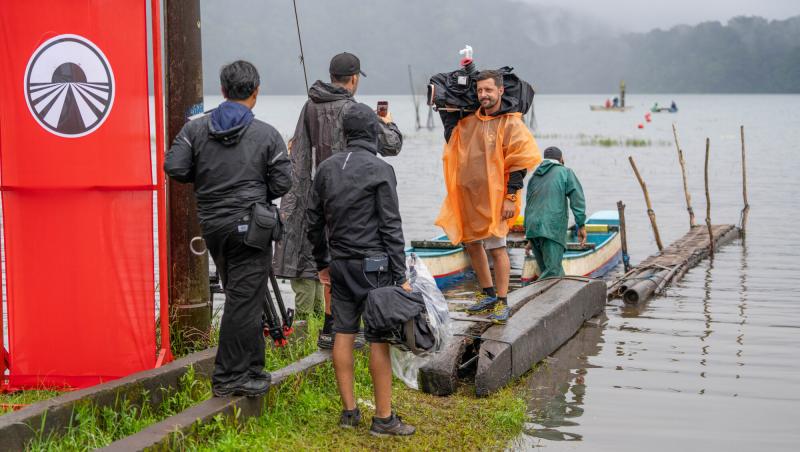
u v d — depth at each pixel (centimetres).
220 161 476
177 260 614
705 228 1563
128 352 558
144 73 548
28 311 552
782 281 1155
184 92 607
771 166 3145
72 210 548
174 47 602
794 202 2092
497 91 661
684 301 1034
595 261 1200
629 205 2042
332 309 515
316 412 536
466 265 1202
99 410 489
